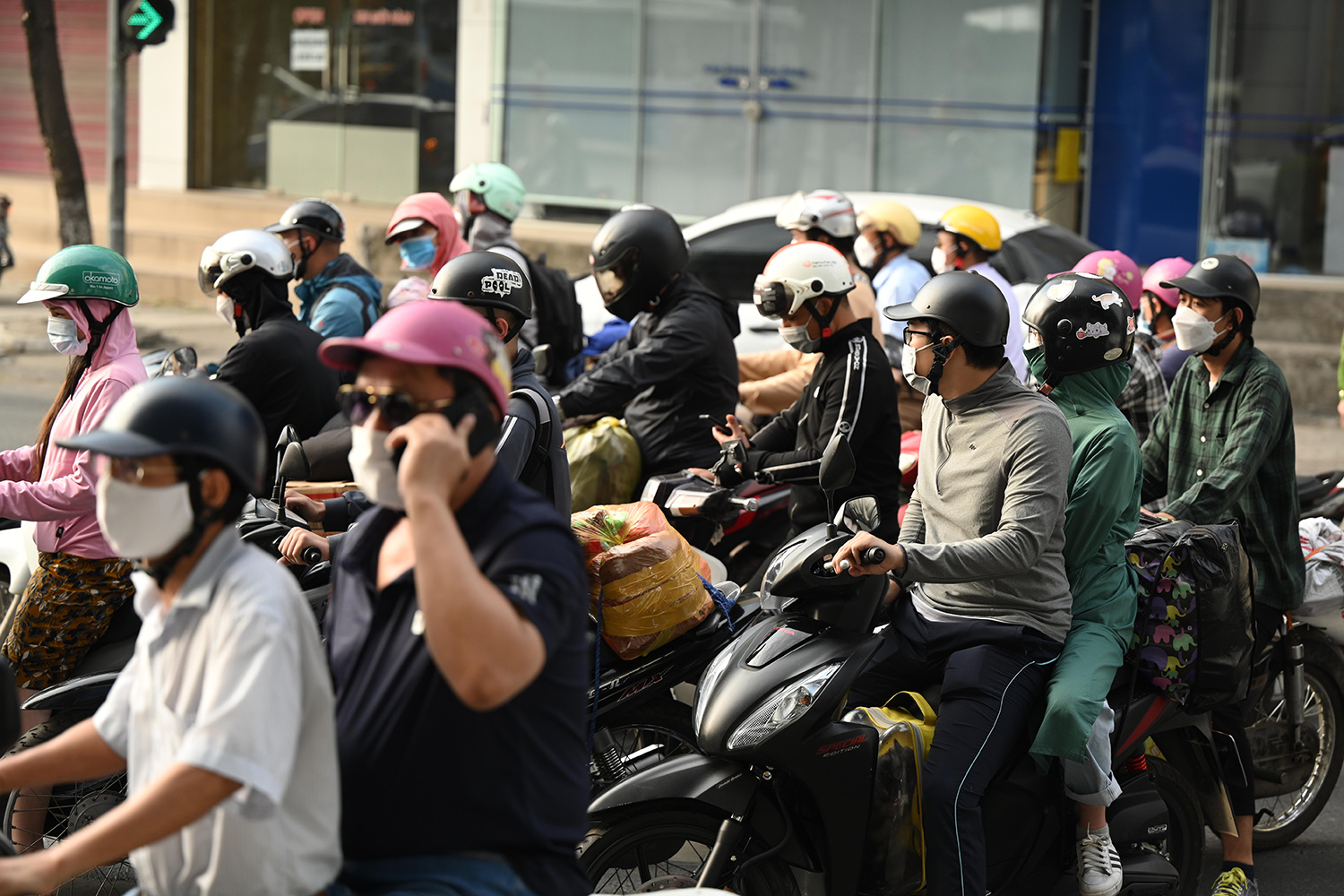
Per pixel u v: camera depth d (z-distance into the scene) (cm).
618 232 1263
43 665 998
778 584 864
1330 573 1150
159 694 518
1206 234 3353
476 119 3909
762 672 849
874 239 1797
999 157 3453
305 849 524
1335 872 1150
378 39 4144
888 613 944
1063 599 902
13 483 933
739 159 3612
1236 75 3288
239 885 513
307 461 962
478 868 544
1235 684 950
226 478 510
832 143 3553
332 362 539
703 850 872
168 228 4019
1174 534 960
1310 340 3059
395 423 520
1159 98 3328
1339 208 3272
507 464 927
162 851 522
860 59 3494
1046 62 3375
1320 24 3228
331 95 4228
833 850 843
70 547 978
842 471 866
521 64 3712
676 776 834
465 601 494
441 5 4053
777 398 1538
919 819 855
